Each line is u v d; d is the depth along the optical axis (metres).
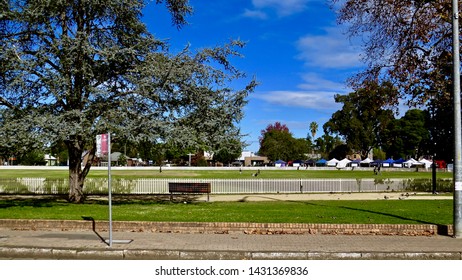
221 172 69.62
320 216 13.99
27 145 17.22
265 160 144.38
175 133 18.03
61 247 9.93
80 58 17.62
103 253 9.70
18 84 17.20
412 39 18.30
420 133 97.00
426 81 18.69
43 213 14.68
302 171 79.50
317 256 9.54
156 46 20.62
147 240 10.83
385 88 19.73
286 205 18.80
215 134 19.34
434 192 28.53
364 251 9.61
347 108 96.00
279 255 9.58
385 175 58.91
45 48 17.59
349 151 113.62
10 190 26.55
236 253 9.57
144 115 18.09
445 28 17.80
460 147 11.41
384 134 98.75
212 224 12.19
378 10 18.55
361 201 21.45
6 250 9.89
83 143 20.78
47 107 18.19
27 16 16.91
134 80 18.34
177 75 18.53
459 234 11.27
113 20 19.72
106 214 14.44
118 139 18.48
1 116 17.42
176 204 19.67
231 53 19.97
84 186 27.41
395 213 14.97
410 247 10.07
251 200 22.84
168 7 21.86
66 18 18.97
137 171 69.69
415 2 18.09
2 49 16.69
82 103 18.27
